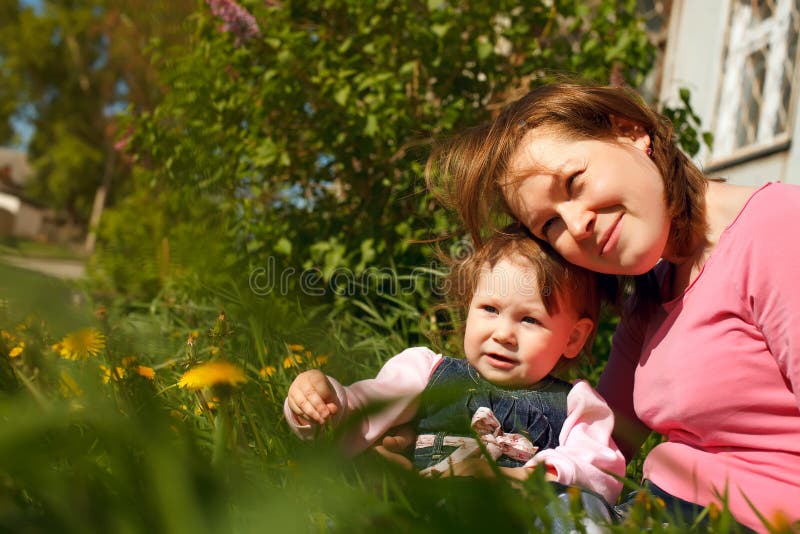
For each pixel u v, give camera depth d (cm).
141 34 401
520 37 355
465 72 378
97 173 3145
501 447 159
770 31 552
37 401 100
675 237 149
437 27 331
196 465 64
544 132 149
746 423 139
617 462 155
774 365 138
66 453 65
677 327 148
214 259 122
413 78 342
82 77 2936
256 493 77
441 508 75
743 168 541
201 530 60
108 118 2962
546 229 151
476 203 168
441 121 329
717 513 102
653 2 727
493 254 169
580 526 96
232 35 345
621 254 143
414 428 167
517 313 165
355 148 342
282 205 366
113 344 134
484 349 168
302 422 154
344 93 315
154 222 260
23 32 2909
